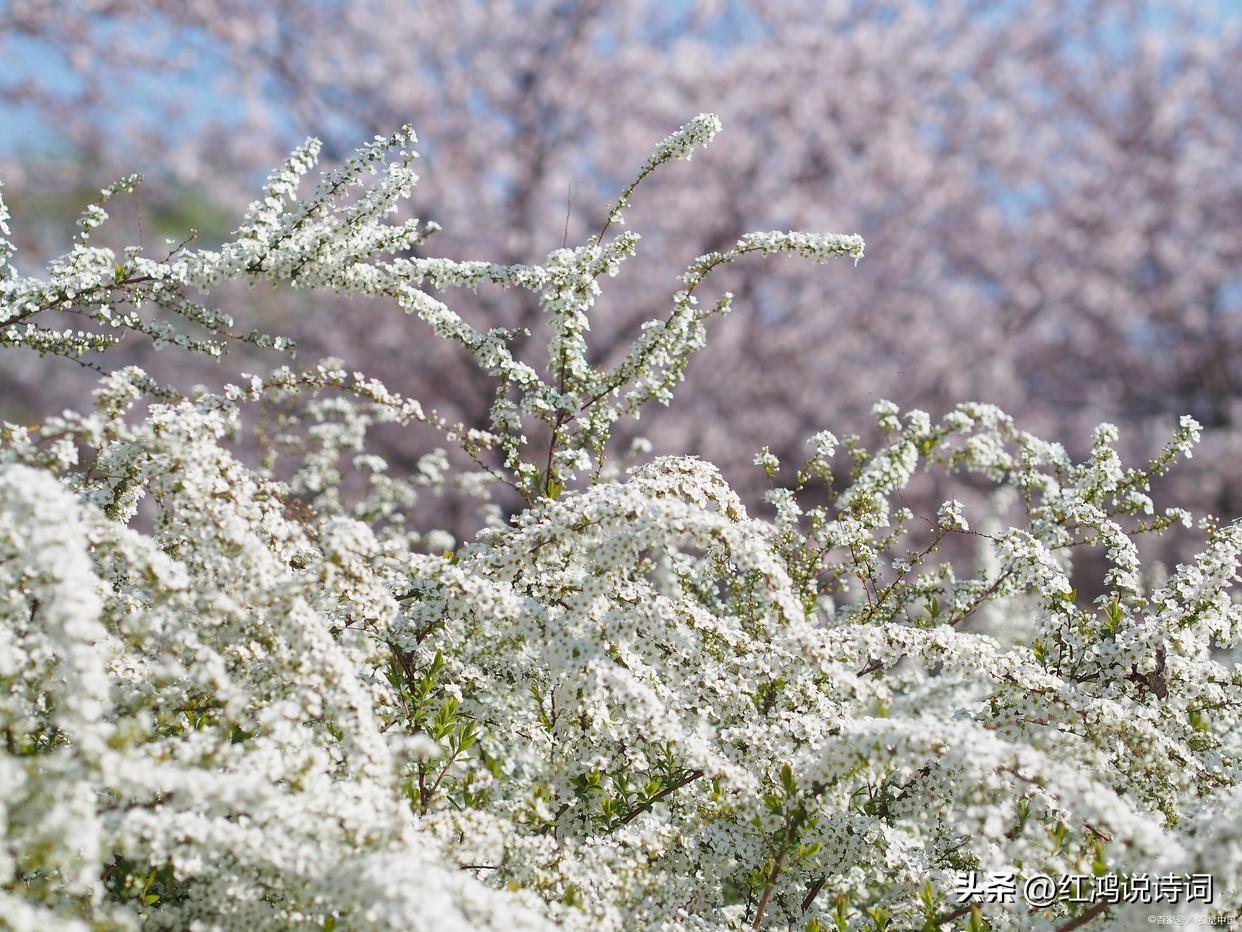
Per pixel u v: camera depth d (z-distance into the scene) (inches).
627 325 821.2
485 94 831.7
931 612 226.8
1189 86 954.1
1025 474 251.6
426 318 216.2
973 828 143.9
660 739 150.9
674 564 220.5
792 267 842.8
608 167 839.7
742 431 848.9
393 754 148.5
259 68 788.6
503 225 812.6
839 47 869.8
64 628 114.4
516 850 146.6
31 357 677.9
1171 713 179.8
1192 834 134.2
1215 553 185.3
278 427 329.1
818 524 234.1
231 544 141.3
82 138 784.3
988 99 930.1
